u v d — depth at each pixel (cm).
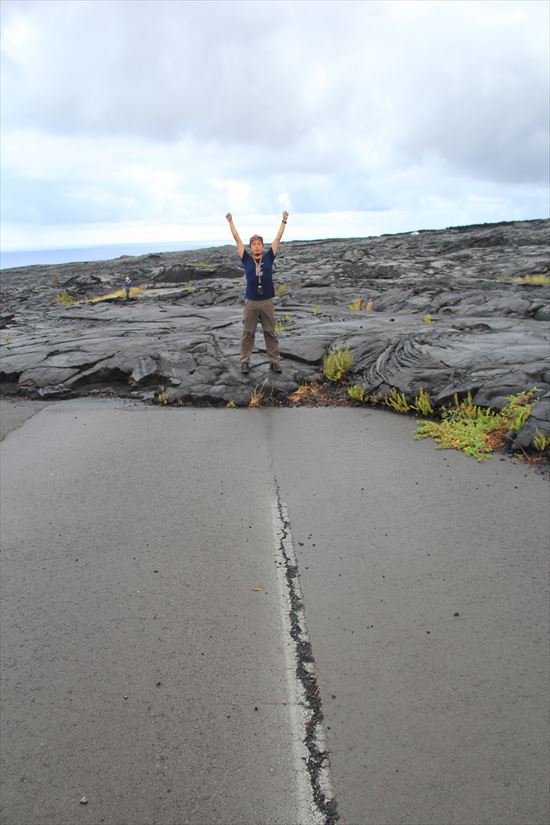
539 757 253
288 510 475
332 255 3184
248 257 764
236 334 1062
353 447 597
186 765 259
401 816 232
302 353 889
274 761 258
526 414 570
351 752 260
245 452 601
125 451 621
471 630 329
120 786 251
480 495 476
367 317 1238
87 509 494
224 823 234
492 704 280
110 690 301
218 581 386
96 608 366
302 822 233
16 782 256
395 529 436
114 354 951
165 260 3791
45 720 286
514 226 4000
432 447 582
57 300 2202
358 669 305
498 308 1214
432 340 855
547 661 304
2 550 437
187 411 748
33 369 916
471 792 240
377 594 364
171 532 450
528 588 360
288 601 362
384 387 729
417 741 263
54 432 693
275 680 302
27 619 359
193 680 305
